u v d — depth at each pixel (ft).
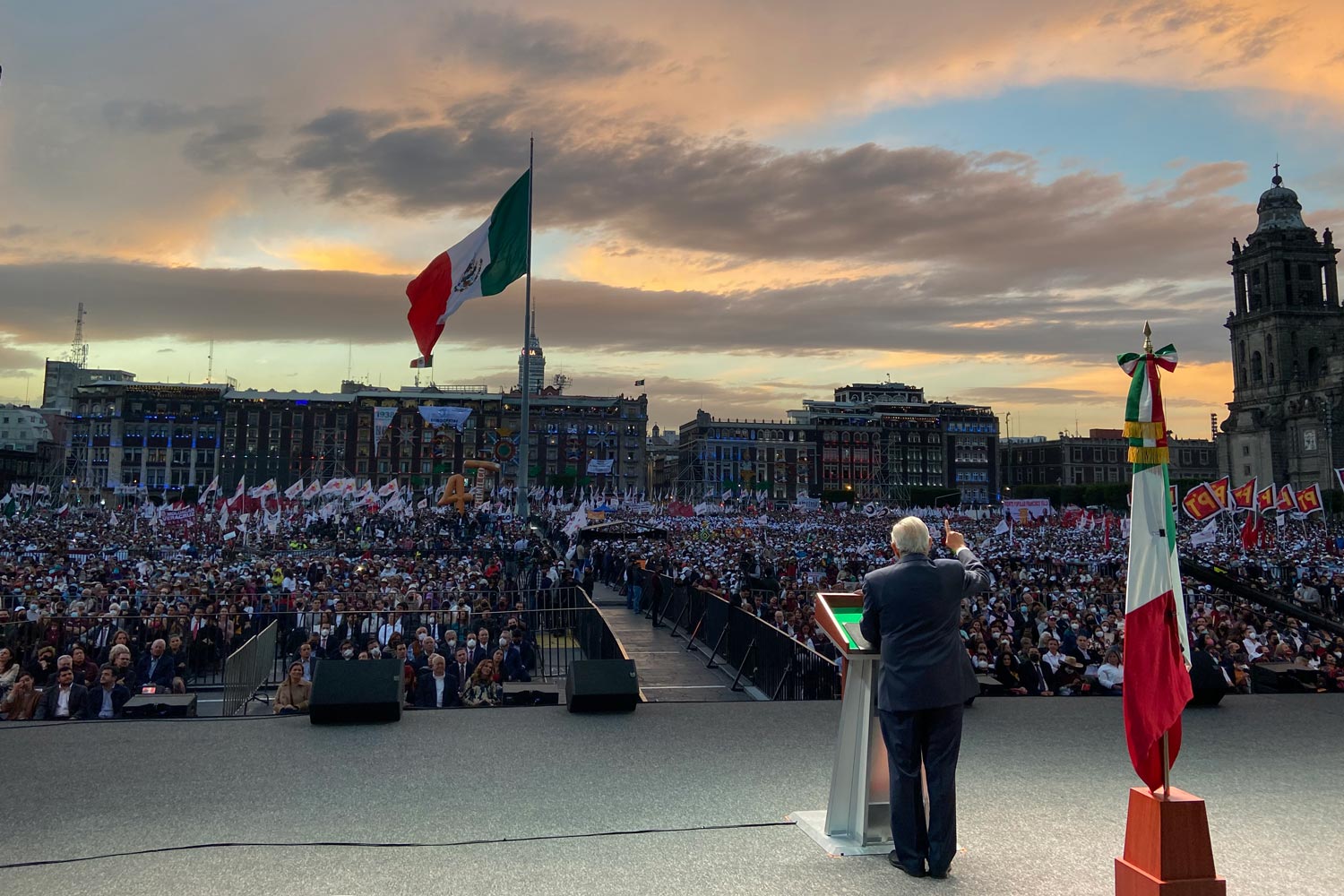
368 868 13.82
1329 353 424.05
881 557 143.13
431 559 113.09
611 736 23.09
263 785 18.45
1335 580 101.60
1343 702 28.84
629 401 551.59
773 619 64.08
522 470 114.73
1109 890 13.32
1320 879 13.75
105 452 497.46
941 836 13.73
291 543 151.64
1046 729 24.39
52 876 13.38
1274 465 444.14
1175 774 20.01
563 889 13.08
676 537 193.47
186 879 13.32
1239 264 483.10
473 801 17.44
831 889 13.25
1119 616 69.97
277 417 514.68
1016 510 209.77
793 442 623.77
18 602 67.10
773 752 21.59
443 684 41.78
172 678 47.01
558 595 71.10
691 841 15.26
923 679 13.94
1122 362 14.84
